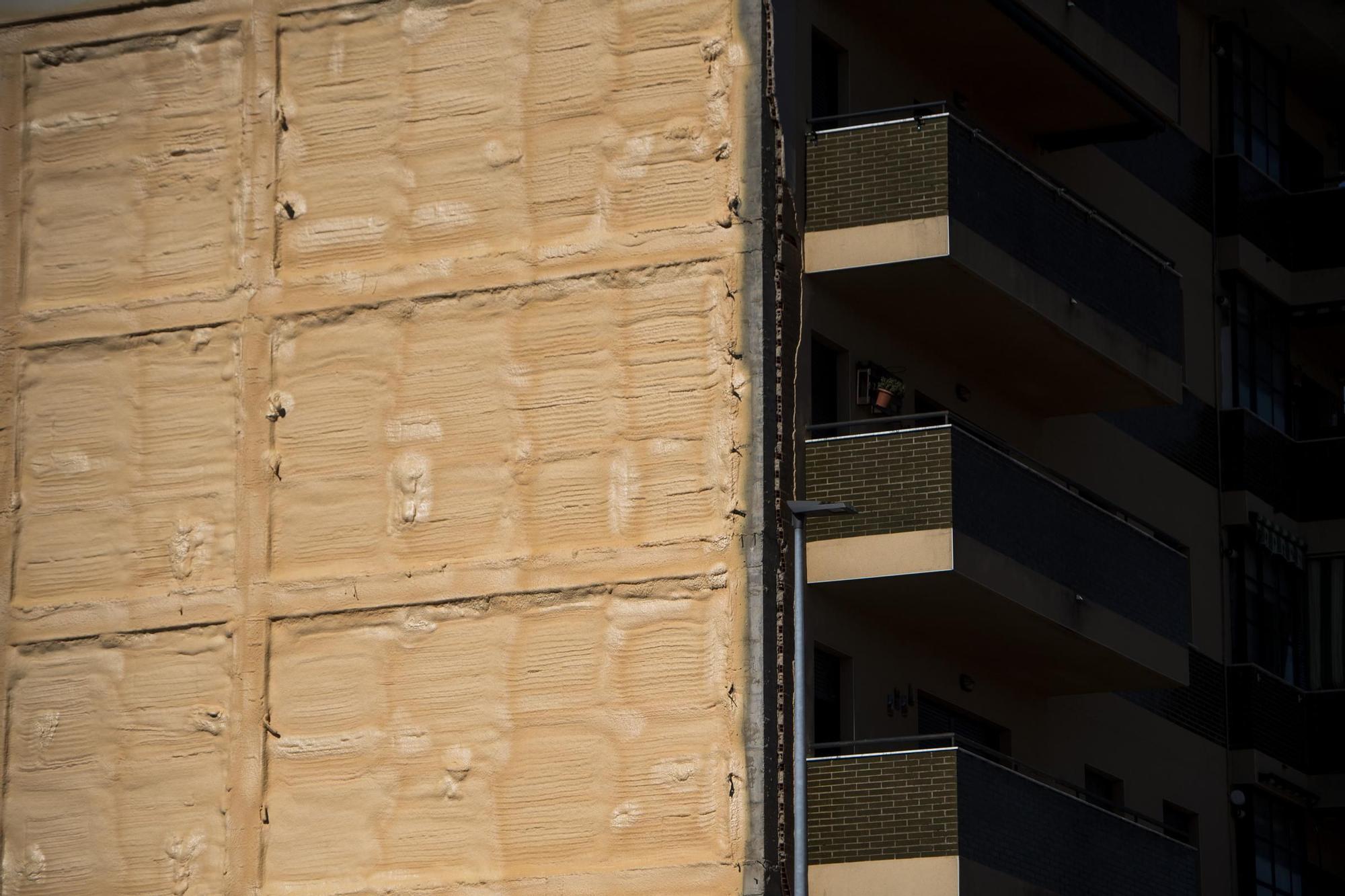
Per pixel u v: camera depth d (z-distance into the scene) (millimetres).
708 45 33438
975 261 34438
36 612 33969
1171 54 41000
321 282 34031
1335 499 47219
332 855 32125
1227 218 46812
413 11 34656
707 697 31344
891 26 37375
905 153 34438
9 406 34750
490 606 32375
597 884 31047
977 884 31906
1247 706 44656
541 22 34094
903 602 34469
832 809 32312
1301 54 49062
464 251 33656
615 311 32906
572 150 33594
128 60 35562
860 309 35625
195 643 33344
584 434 32625
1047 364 37812
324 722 32562
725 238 32750
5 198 35438
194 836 32688
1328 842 47031
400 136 34281
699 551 31812
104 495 34188
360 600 32844
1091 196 42406
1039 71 38688
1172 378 39281
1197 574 44500
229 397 34062
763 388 32156
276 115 34750
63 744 33469
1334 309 48031
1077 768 39719
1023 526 34969
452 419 33156
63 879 32969
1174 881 36938
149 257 34812
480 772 31891
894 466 33719
